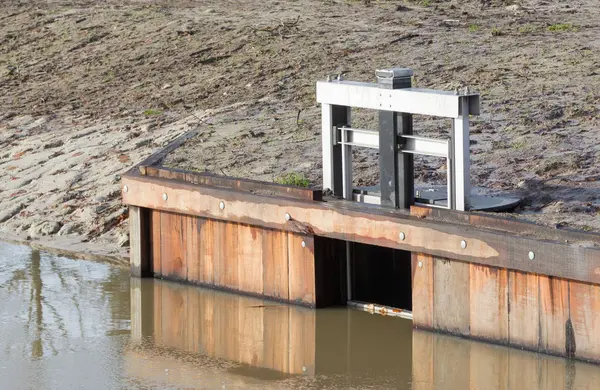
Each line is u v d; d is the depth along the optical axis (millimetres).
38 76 30594
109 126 24781
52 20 35406
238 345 14953
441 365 13883
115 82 28688
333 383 13539
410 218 14484
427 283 14586
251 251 16500
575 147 18781
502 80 23609
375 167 18953
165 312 16344
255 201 16078
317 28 30344
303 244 15805
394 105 15117
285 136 21344
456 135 14695
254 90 25625
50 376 13945
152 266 17891
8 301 16953
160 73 28562
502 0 33750
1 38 34312
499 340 13922
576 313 13109
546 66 24422
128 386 13586
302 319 15711
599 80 22906
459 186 14820
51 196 21484
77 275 18141
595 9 31828
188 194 16938
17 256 19203
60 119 26203
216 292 17031
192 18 33062
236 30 30844
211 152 20375
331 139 16078
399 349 14516
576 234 13109
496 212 15320
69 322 16031
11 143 25000
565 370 13180
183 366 14250
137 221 17766
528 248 13250
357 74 25594
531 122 20406
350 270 16062
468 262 14086
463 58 25875
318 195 15805
